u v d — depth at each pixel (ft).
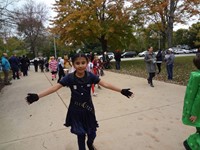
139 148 11.93
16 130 15.93
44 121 17.46
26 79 49.88
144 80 35.63
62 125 16.24
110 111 18.89
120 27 83.30
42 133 14.98
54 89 9.38
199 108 9.36
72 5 78.43
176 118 16.28
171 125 14.94
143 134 13.70
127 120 16.34
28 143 13.56
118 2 73.97
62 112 19.69
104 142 12.86
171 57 34.76
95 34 80.28
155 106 19.62
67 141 13.46
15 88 36.55
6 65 41.57
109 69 64.64
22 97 27.81
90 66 25.76
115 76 44.01
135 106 19.98
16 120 18.28
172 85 29.45
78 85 9.47
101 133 14.19
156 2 60.95
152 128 14.57
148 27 79.82
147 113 17.75
